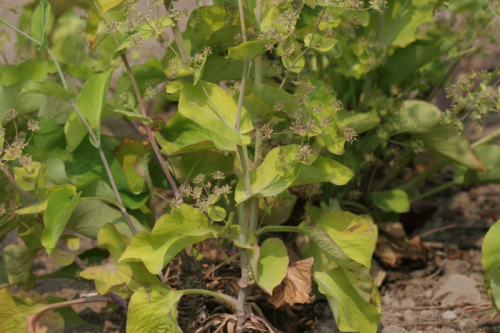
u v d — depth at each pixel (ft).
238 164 3.01
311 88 2.87
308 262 2.95
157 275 3.05
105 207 3.07
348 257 2.89
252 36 2.97
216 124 2.87
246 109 2.93
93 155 3.14
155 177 3.24
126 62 3.02
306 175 2.89
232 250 3.24
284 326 3.12
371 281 2.91
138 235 2.90
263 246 2.97
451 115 3.20
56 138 3.13
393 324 3.21
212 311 3.11
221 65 3.15
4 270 3.12
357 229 2.98
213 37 3.08
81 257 3.21
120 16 3.01
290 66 2.89
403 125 3.33
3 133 2.92
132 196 3.14
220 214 2.94
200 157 3.14
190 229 2.93
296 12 2.81
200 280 3.01
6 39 3.26
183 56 3.02
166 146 3.05
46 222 2.87
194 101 2.90
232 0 2.98
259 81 2.97
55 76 3.17
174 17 2.88
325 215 3.01
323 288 3.00
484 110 3.05
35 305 3.05
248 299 3.09
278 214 3.26
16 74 3.25
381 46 3.29
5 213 3.05
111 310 3.14
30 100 3.17
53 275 3.18
